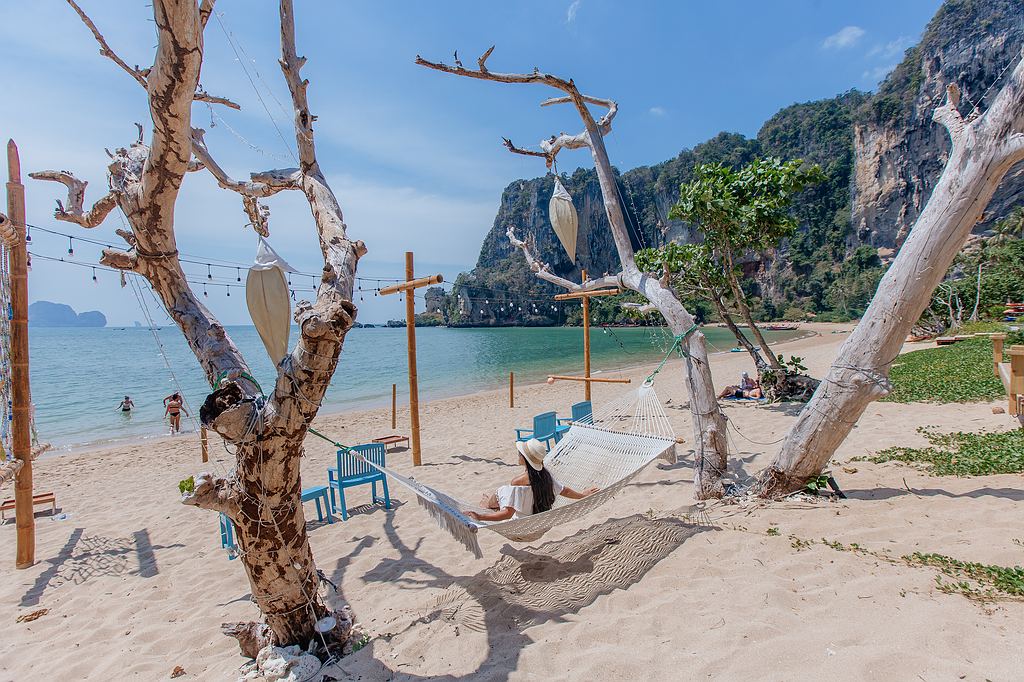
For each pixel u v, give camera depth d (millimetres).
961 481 4582
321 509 6141
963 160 3963
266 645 2988
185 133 2617
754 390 10727
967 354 12094
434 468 7754
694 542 3760
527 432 9266
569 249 5008
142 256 2941
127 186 2920
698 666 2402
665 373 19750
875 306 4207
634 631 2793
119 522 6289
